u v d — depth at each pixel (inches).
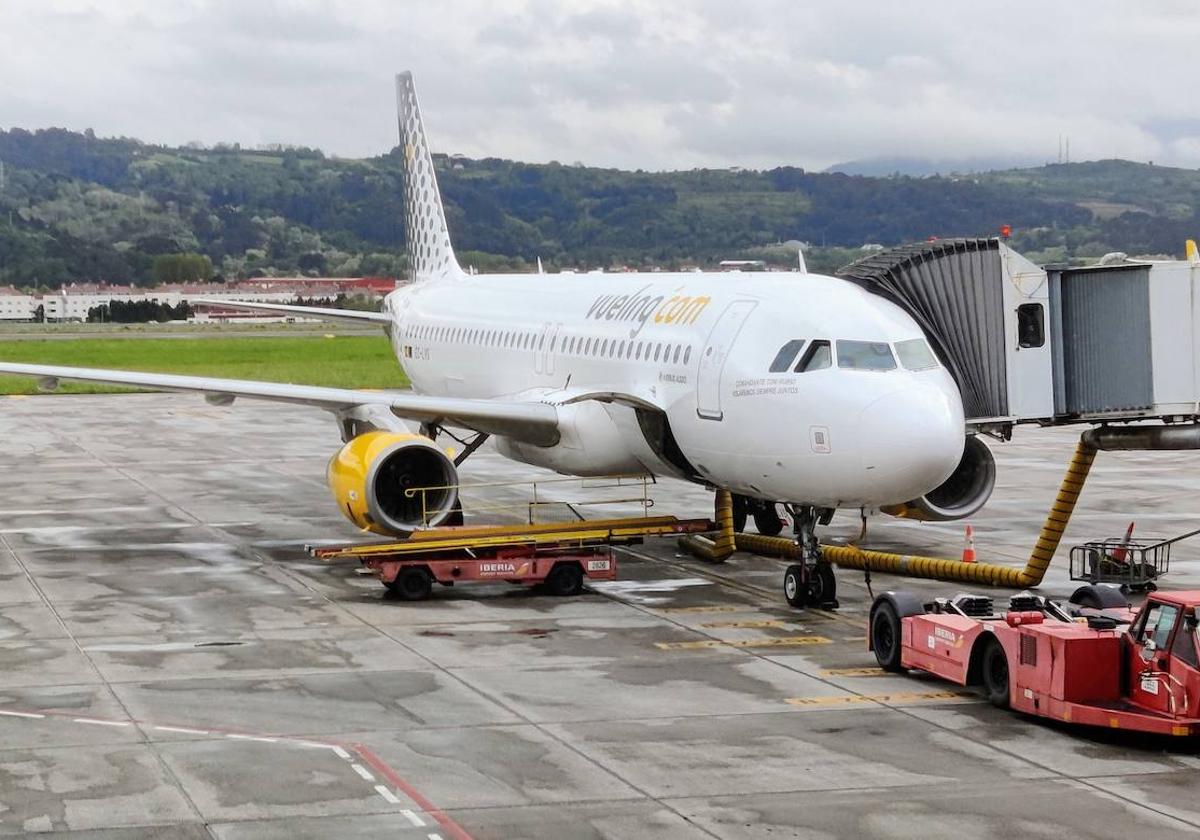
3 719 738.8
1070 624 762.2
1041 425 1061.1
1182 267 1023.6
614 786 641.6
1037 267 1044.5
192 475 1830.7
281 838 576.4
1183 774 665.0
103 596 1068.5
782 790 638.5
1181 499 1605.6
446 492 1171.3
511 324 1445.6
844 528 1402.6
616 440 1164.5
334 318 1921.8
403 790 634.2
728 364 1023.0
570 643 923.4
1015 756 690.8
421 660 875.4
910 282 1069.1
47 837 576.4
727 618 1002.1
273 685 812.6
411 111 1941.4
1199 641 687.7
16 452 2086.6
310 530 1391.5
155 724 732.7
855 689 814.5
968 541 1151.0
